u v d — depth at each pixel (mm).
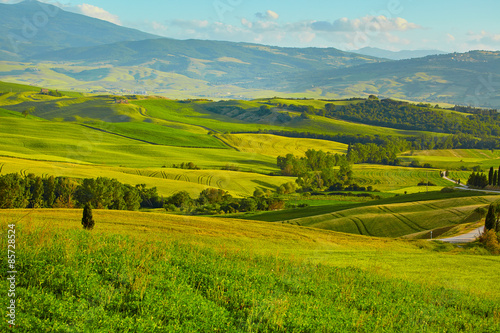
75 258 14000
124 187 79812
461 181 115938
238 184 104500
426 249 42812
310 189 110062
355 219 64250
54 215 40219
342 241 43812
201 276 15133
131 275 13211
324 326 11906
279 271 19500
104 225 37750
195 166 122750
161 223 42188
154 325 9828
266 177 116062
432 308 16172
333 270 22031
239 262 20109
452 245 44469
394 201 78688
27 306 9875
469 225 57688
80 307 10234
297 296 14953
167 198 81250
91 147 133250
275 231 45531
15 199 64688
